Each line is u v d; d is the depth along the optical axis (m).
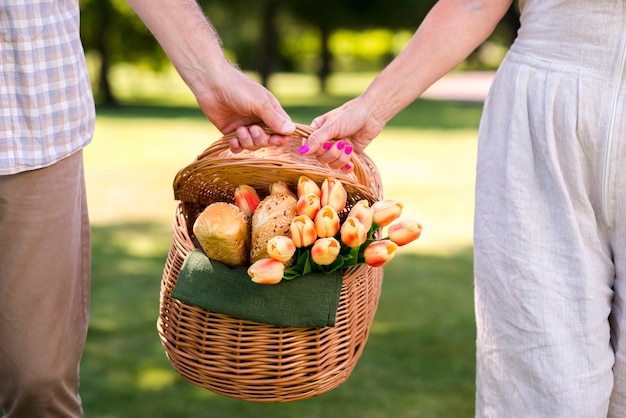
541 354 1.54
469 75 27.03
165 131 11.40
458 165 8.32
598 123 1.47
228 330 1.56
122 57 19.84
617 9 1.44
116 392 2.85
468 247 5.02
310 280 1.55
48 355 1.71
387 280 4.22
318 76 22.11
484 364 1.64
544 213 1.54
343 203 1.57
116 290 4.01
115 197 6.55
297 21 22.05
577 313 1.53
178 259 1.66
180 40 1.83
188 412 2.71
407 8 21.06
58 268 1.70
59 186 1.68
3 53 1.57
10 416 1.78
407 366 3.06
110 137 10.52
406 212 6.05
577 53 1.48
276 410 2.71
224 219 1.56
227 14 21.33
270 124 1.77
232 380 1.58
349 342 1.63
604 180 1.49
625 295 1.54
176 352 1.62
